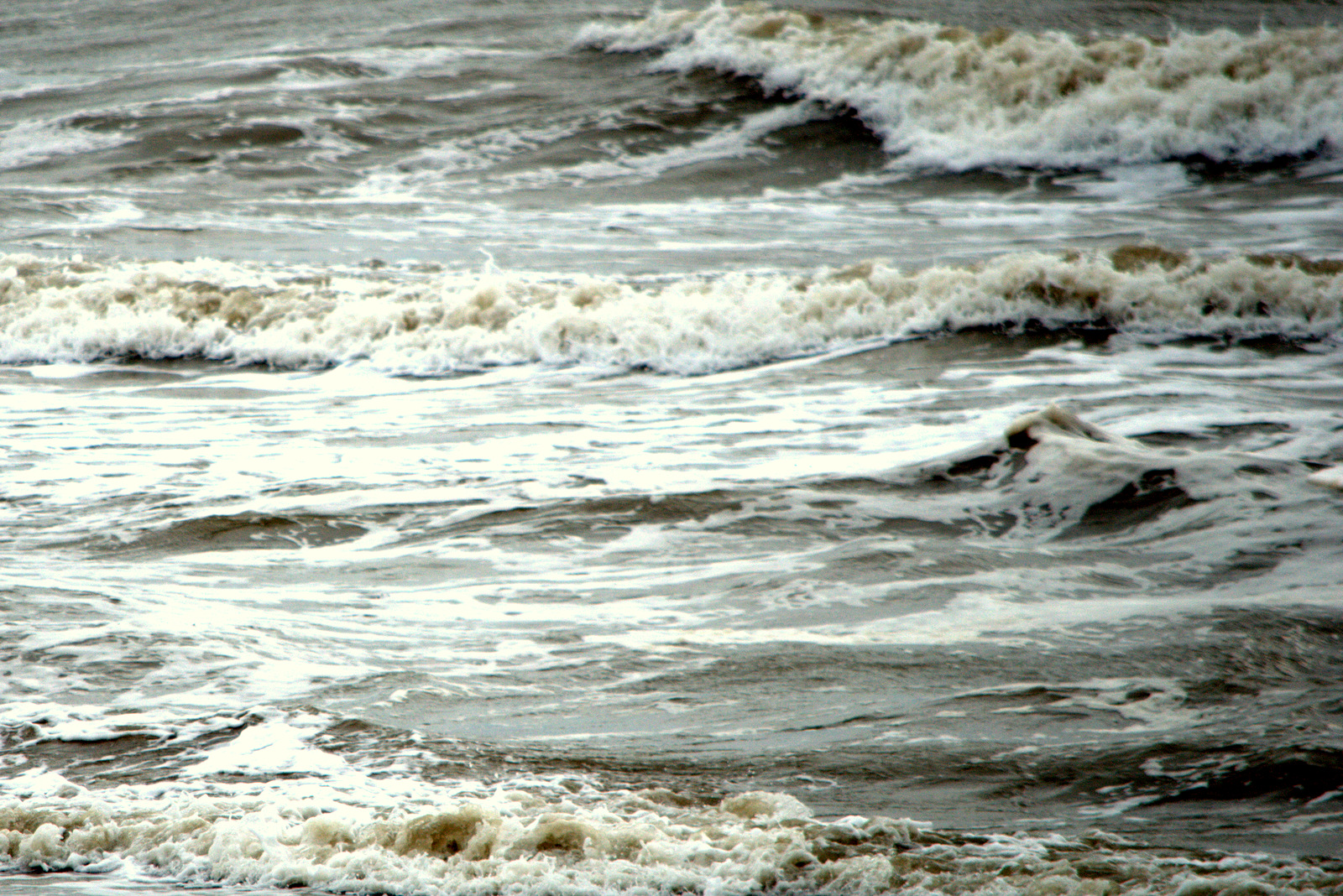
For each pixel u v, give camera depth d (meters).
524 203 59.97
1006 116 69.44
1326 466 24.72
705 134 70.12
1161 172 64.81
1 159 66.06
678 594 19.20
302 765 13.08
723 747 13.45
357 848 11.09
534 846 10.91
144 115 70.75
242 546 22.05
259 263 47.78
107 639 16.91
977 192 62.56
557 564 20.83
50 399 35.28
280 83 76.12
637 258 48.62
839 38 76.25
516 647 16.92
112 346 40.59
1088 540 21.06
